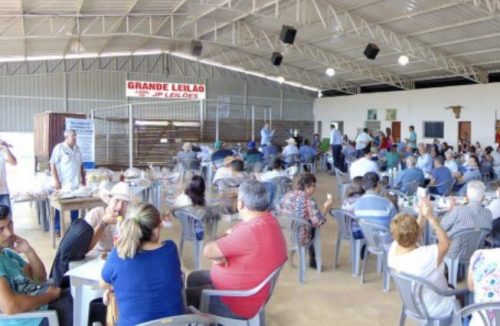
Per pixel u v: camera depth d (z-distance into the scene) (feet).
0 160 14.48
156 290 6.29
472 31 33.73
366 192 12.80
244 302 7.70
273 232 7.84
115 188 9.39
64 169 16.75
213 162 29.04
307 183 13.25
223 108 60.59
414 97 51.11
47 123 25.93
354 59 46.91
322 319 10.48
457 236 10.76
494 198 14.30
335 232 18.78
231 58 55.57
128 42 47.47
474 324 6.70
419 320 8.02
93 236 8.64
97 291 7.39
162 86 50.11
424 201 9.71
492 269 6.65
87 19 34.30
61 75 51.16
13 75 48.98
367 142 38.91
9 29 33.19
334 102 63.16
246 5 35.37
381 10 32.78
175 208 14.51
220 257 7.80
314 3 32.68
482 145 44.01
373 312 10.84
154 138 48.19
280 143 64.08
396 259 8.25
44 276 8.14
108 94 53.67
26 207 23.76
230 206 14.60
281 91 64.69
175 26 41.73
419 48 39.04
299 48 46.06
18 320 6.85
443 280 8.08
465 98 45.57
